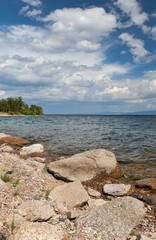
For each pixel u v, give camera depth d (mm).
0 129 30891
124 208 5516
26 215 4656
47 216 4773
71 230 4465
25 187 6871
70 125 45000
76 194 6480
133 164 11852
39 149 14641
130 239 4340
